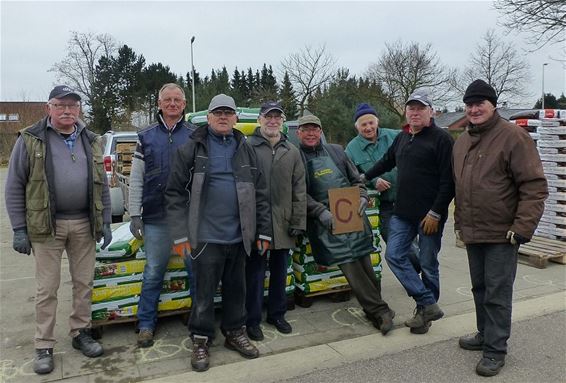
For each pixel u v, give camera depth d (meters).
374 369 3.30
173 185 3.32
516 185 3.18
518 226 3.11
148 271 3.72
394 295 4.88
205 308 3.39
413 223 3.94
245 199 3.39
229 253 3.43
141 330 3.71
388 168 4.37
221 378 3.20
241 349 3.54
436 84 34.75
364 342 3.75
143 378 3.21
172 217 3.31
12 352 3.61
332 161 4.11
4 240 7.94
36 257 3.36
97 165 3.55
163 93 3.69
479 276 3.49
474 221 3.31
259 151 3.79
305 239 4.39
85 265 3.55
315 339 3.82
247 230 3.39
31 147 3.27
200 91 40.66
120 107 42.47
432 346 3.67
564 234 6.31
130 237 3.98
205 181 3.33
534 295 4.77
